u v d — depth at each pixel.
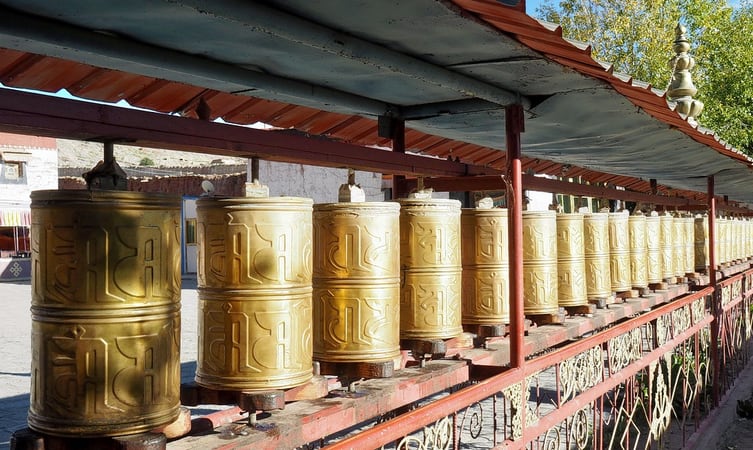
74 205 1.97
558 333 4.61
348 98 3.81
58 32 2.35
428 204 3.41
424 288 3.39
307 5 2.27
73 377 1.96
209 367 2.48
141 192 2.04
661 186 10.34
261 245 2.45
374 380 3.18
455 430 3.45
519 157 3.77
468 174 4.15
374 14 2.38
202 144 2.45
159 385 2.07
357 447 2.40
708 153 6.21
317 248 3.00
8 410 8.08
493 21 2.52
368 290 2.95
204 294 2.50
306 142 2.92
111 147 2.18
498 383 3.41
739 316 11.80
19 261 30.14
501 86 3.58
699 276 9.07
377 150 3.37
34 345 2.03
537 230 4.60
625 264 6.43
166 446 2.16
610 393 9.28
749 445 8.04
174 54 2.79
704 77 26.09
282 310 2.47
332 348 2.95
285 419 2.55
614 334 5.20
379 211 2.98
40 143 27.94
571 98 3.81
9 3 2.12
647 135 4.97
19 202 27.12
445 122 4.36
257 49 2.78
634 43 23.78
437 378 3.35
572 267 5.24
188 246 25.42
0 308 18.94
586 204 17.28
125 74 3.41
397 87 3.63
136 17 2.28
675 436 7.80
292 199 2.51
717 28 26.14
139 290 2.03
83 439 1.96
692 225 9.11
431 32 2.62
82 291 1.96
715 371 9.06
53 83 3.35
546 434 5.53
